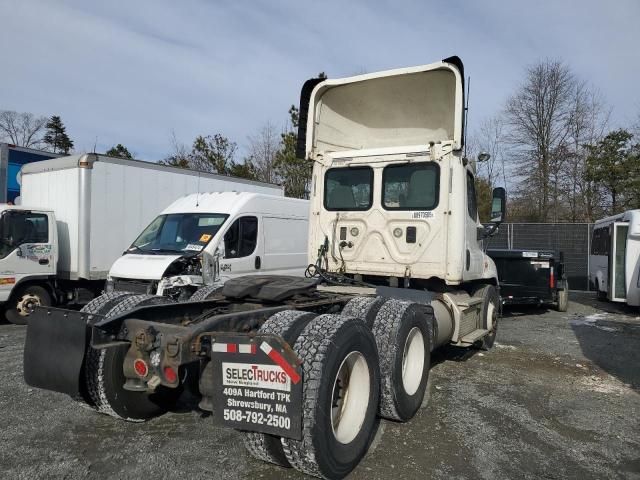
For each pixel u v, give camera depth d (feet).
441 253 19.39
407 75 19.93
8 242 30.17
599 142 93.61
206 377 11.12
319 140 22.11
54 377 11.78
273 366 9.91
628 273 41.78
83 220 31.86
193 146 103.71
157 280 24.62
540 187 110.11
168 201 36.99
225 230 28.09
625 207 90.84
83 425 14.33
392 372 14.14
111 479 11.23
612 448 13.65
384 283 21.50
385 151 20.44
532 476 11.90
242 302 16.20
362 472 11.90
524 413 16.33
